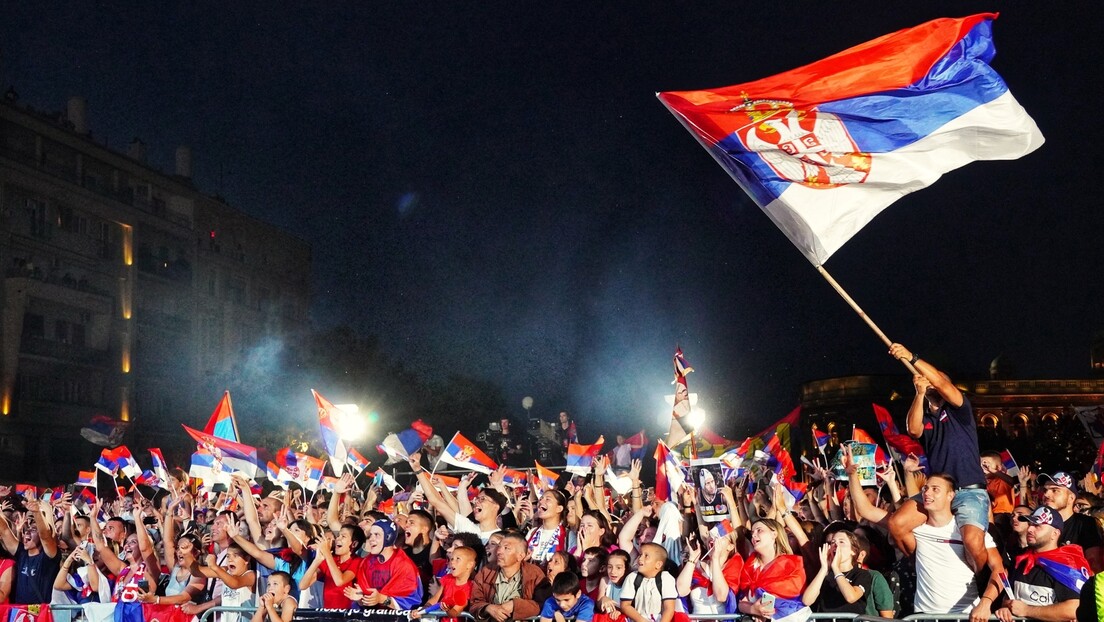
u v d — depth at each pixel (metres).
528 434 26.27
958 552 7.67
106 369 45.59
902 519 8.07
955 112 8.32
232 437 15.05
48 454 42.56
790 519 9.08
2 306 40.91
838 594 8.34
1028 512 8.12
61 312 43.94
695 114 8.55
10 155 41.50
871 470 10.70
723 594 8.45
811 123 8.43
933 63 8.34
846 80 8.37
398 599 9.08
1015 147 8.30
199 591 10.58
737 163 8.53
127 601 10.48
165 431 48.91
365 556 10.01
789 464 11.34
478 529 10.41
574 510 10.85
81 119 46.81
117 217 46.72
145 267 48.50
